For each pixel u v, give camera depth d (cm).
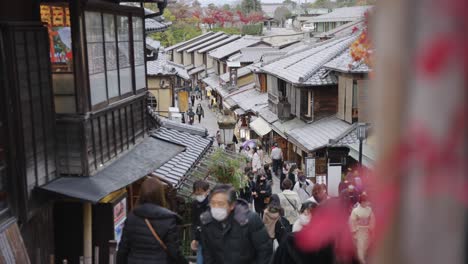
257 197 1465
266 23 9338
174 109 2825
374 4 65
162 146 1102
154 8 4422
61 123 783
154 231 524
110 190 778
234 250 504
